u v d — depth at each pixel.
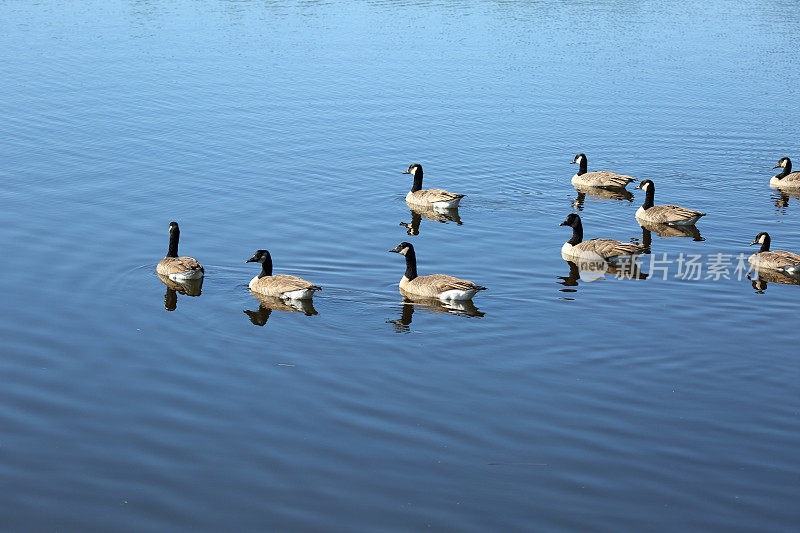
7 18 77.50
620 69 63.81
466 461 19.77
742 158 45.47
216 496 18.55
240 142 46.22
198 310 27.16
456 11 85.06
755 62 66.25
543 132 49.31
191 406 21.91
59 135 46.28
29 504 18.23
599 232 35.50
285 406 21.94
